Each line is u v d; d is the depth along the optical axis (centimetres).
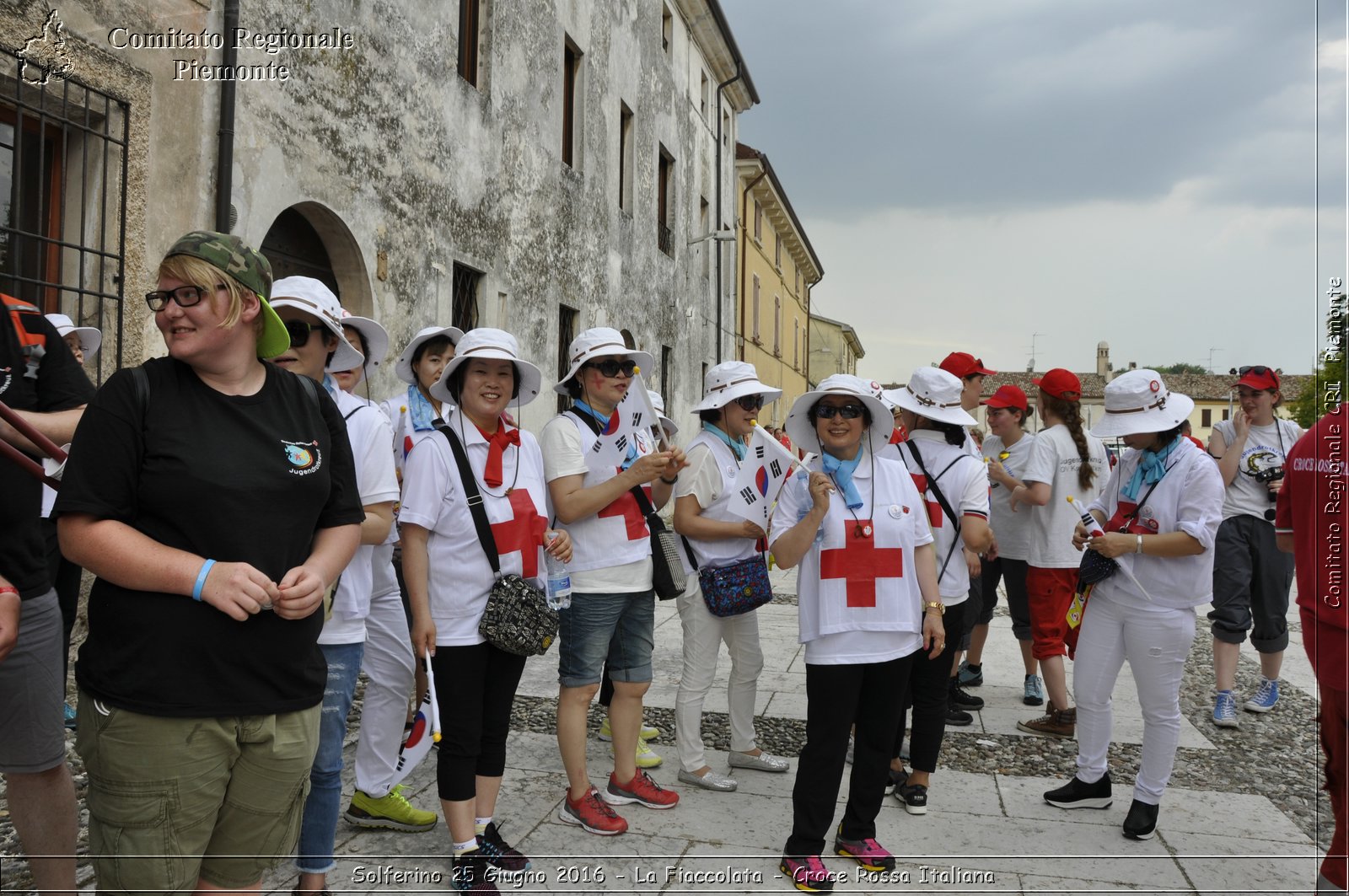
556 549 329
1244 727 530
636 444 383
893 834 369
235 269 187
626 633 380
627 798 386
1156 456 383
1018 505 553
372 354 383
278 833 202
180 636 179
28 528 244
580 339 376
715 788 409
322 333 283
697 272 2031
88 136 534
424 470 308
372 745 352
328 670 281
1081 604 394
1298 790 428
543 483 339
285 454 193
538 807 381
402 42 830
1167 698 362
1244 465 541
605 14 1406
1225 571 535
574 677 357
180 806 182
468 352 314
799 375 3731
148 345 565
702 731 501
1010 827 377
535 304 1149
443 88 905
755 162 2491
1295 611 941
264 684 189
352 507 213
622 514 365
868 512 328
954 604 393
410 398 386
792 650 697
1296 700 591
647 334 1644
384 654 350
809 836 322
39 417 250
